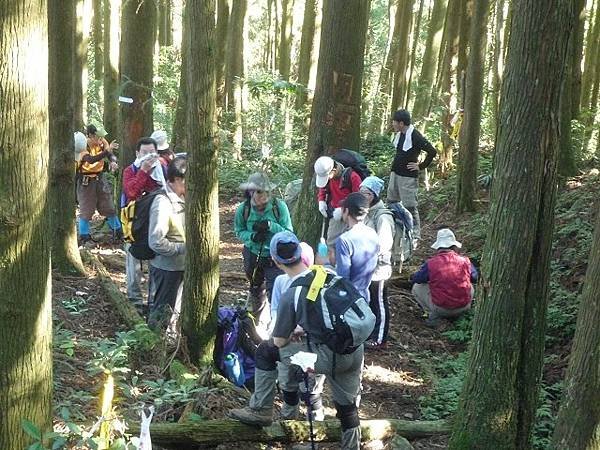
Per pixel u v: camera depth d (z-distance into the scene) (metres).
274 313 4.71
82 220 9.34
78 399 4.57
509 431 4.51
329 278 4.26
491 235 4.44
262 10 33.22
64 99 7.15
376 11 25.61
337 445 4.79
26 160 2.70
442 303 7.48
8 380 2.84
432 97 17.27
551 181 4.27
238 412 4.64
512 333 4.41
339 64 7.63
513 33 4.18
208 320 5.43
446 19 18.86
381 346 6.97
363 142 16.48
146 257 5.86
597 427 3.74
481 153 14.52
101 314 6.54
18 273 2.77
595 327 3.73
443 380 6.13
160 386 4.67
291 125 16.86
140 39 8.92
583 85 16.91
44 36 2.70
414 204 9.16
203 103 5.08
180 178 5.91
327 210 7.02
